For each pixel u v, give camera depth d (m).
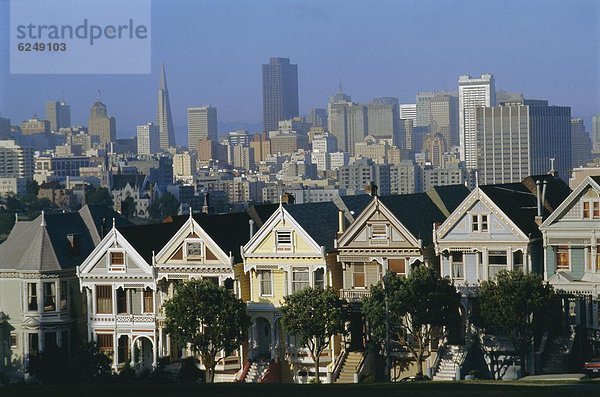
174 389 192.62
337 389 191.62
